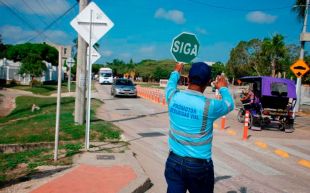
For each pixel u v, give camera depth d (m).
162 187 7.17
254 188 7.50
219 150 11.27
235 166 9.32
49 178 6.98
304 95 44.66
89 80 9.50
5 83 46.06
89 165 7.97
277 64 55.94
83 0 12.97
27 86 44.34
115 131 12.67
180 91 3.82
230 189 7.34
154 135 13.19
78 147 9.95
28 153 9.34
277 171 9.11
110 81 63.06
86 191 6.21
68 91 39.00
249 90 20.17
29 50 77.25
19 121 16.64
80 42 13.48
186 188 3.71
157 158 9.68
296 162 10.37
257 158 10.48
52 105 23.11
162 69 106.00
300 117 27.39
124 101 29.19
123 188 6.40
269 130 17.67
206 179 3.63
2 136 11.77
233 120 20.56
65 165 8.00
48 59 81.69
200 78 3.70
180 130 3.64
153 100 31.36
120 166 7.93
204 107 3.57
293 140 14.62
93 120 15.54
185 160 3.57
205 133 3.60
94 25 9.31
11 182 6.73
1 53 75.31
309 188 7.77
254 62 66.00
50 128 12.76
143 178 7.04
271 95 17.25
